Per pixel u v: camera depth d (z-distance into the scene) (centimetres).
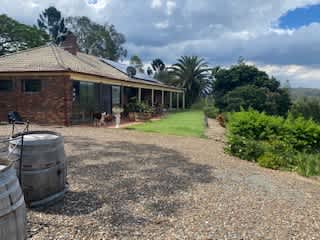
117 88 2177
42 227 344
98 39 5806
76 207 409
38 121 1478
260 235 356
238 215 413
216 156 870
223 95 3994
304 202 495
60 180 431
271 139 1091
